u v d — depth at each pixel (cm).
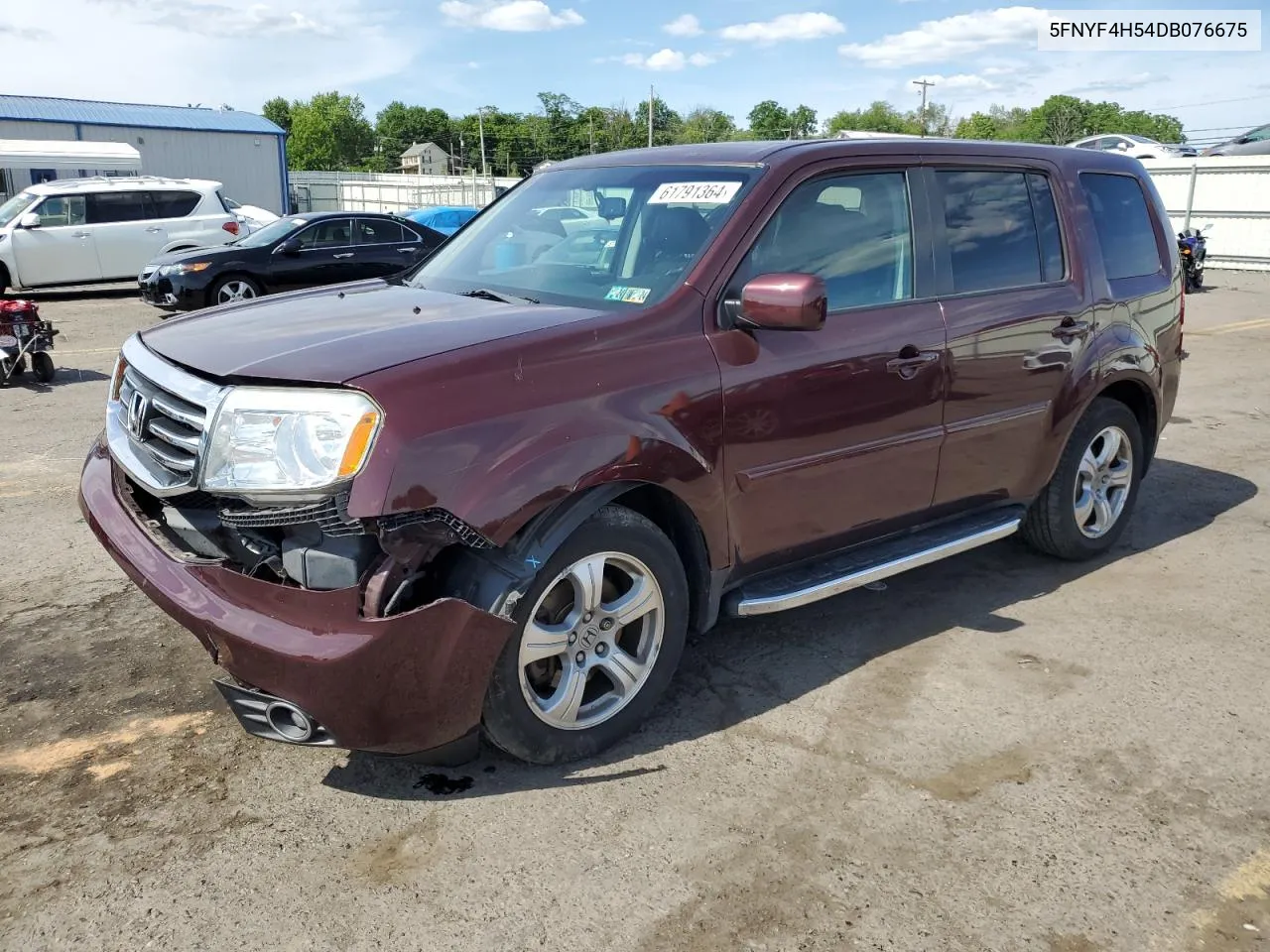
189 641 396
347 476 255
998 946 245
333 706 262
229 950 239
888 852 279
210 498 290
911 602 453
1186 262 1745
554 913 253
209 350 300
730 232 342
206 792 300
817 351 351
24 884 259
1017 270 434
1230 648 411
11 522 527
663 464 308
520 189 455
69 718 339
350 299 368
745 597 352
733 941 245
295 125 12050
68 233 1669
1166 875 272
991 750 332
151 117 3625
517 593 280
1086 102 7231
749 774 315
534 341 295
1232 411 861
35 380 923
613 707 324
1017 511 452
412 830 285
